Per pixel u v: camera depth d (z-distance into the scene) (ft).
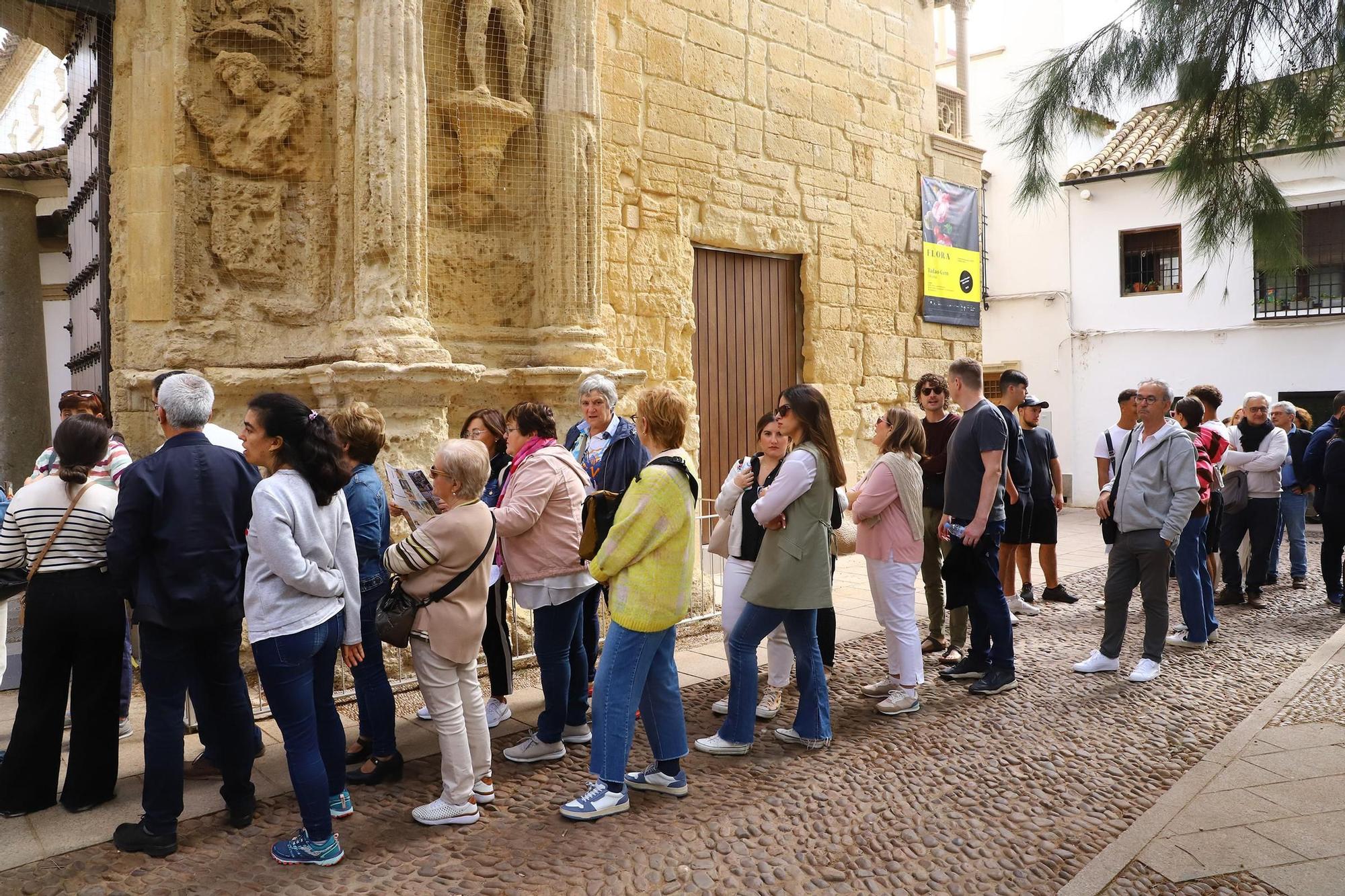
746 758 14.39
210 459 11.02
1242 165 12.25
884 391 36.60
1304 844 11.34
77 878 10.41
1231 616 25.40
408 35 20.06
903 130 37.29
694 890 10.36
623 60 27.61
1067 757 14.51
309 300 21.34
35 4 21.30
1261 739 15.01
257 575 10.65
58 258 40.96
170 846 11.01
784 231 32.55
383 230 19.85
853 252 35.17
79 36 22.71
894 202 36.96
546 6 23.65
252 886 10.29
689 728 15.74
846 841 11.57
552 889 10.29
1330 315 49.62
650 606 12.05
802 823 12.07
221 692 11.39
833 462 14.35
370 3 19.80
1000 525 17.79
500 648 15.58
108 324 21.63
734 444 31.63
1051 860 11.18
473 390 22.33
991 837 11.75
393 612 11.65
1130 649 21.33
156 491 10.60
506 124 23.06
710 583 25.89
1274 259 12.44
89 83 21.90
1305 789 12.97
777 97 32.24
